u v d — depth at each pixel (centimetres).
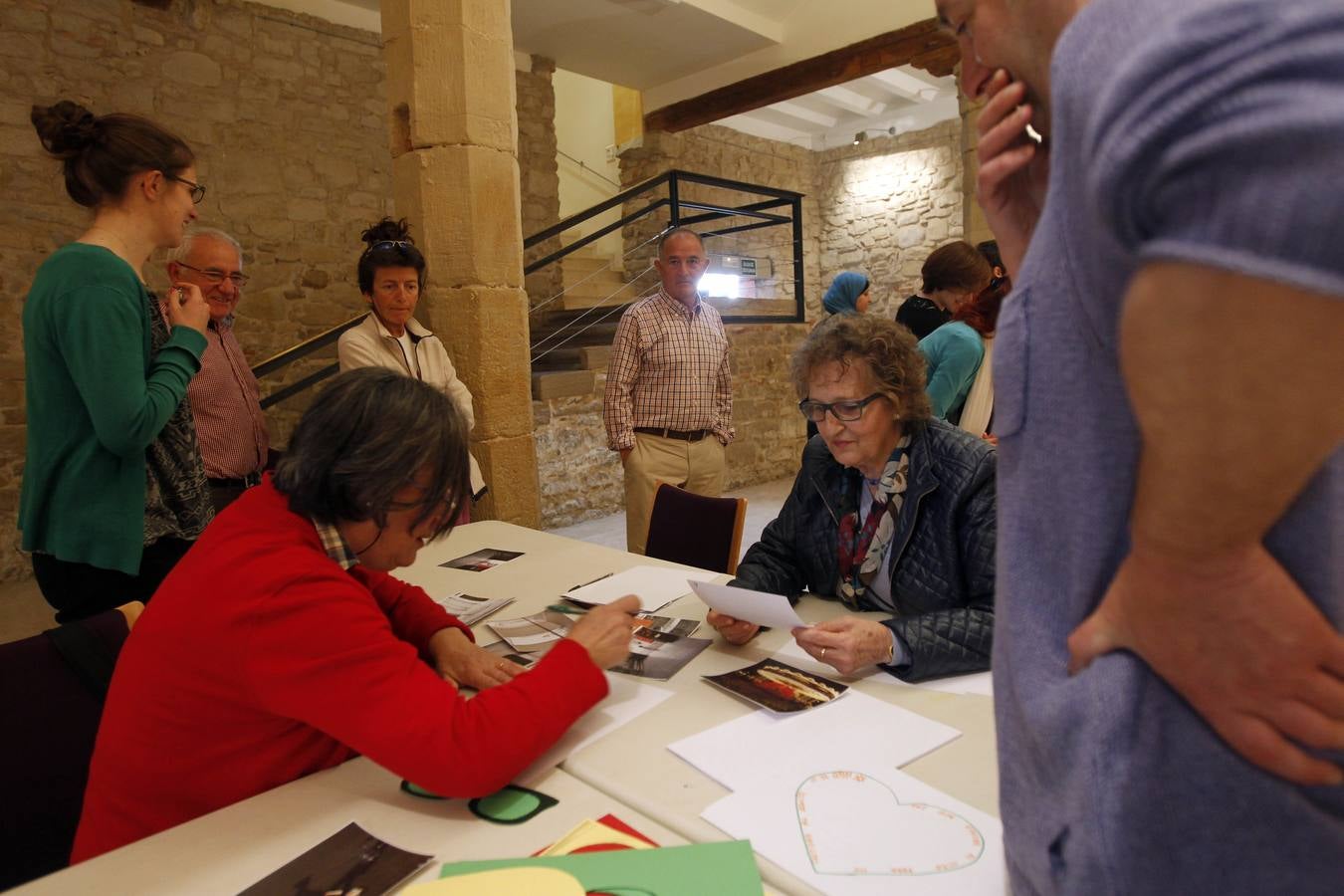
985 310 252
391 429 91
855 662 114
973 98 59
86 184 157
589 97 853
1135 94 33
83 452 153
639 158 723
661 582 170
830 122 886
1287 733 38
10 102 418
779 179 877
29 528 158
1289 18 29
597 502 559
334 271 551
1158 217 33
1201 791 40
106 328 146
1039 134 56
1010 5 49
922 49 529
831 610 150
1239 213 29
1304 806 39
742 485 707
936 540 135
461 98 272
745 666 125
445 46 270
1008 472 50
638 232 734
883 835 80
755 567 157
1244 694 38
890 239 878
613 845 80
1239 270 29
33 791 114
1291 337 29
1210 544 35
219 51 490
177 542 175
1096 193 35
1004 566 51
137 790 96
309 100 530
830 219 923
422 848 82
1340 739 37
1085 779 42
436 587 174
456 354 286
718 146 801
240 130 503
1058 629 47
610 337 612
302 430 94
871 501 149
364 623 90
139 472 159
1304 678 37
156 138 159
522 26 567
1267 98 29
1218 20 31
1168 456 35
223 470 253
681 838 81
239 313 511
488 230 282
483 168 279
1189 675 39
